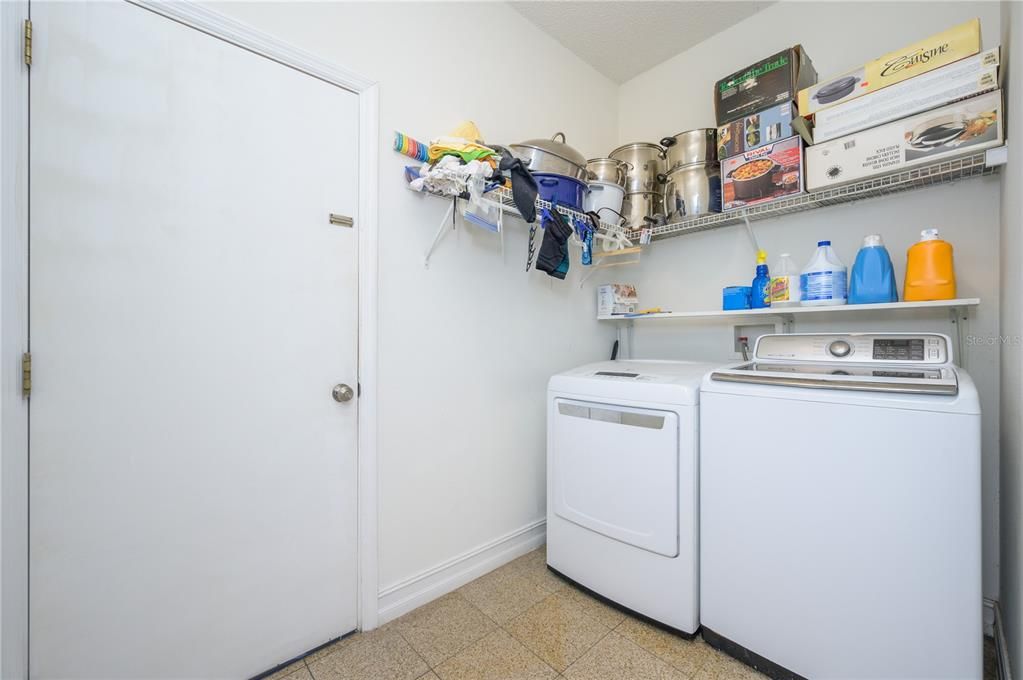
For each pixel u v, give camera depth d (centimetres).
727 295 190
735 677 128
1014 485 111
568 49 228
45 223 96
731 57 212
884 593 109
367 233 146
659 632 148
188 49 113
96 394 102
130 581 107
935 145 135
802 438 120
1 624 90
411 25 160
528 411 204
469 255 179
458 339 175
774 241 196
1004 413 131
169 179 111
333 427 141
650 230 210
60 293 98
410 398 160
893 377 116
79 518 100
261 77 125
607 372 178
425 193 162
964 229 150
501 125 193
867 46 172
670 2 196
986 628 142
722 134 186
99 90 101
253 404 125
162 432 111
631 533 153
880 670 109
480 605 163
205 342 117
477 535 183
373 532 149
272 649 130
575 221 184
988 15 147
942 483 102
